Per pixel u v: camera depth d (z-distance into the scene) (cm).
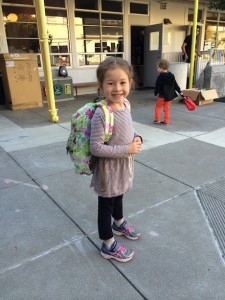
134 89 985
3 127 535
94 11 868
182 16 1084
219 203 265
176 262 194
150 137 460
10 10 733
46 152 399
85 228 231
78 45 873
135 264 192
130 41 982
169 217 244
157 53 984
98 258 198
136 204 264
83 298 167
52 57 833
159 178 316
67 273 186
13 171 339
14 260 197
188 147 412
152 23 1013
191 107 489
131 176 185
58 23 819
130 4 943
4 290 173
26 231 228
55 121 562
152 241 215
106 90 159
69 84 802
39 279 181
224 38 1280
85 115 165
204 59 859
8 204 268
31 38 786
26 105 696
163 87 505
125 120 167
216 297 166
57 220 242
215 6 842
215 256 199
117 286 175
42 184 306
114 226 220
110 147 163
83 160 173
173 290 171
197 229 228
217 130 495
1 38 735
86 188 296
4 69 660
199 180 311
